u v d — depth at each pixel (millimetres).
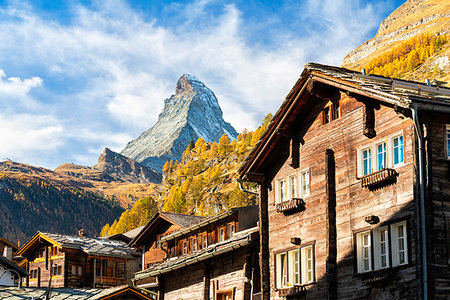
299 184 28672
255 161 30578
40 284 59250
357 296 24203
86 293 37500
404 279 21969
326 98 27312
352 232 24953
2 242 70500
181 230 42094
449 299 20938
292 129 29297
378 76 28156
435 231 21391
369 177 24047
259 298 31109
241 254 33656
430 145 22078
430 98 21781
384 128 24141
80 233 66000
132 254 58938
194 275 37656
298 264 27703
